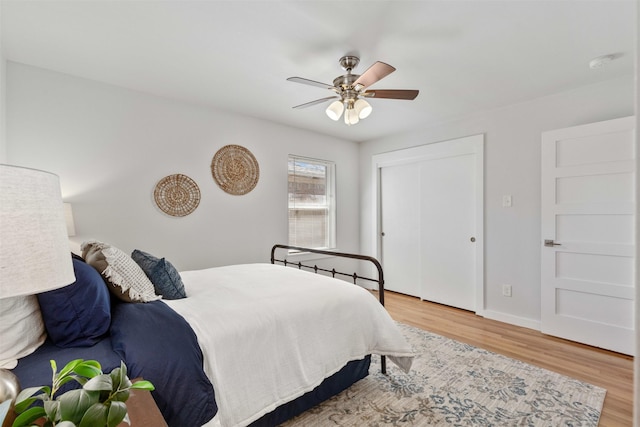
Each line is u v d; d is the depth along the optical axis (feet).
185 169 9.78
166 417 3.48
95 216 8.20
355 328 5.91
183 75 7.93
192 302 5.26
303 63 7.29
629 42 6.40
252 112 10.87
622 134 7.94
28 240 2.05
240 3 5.20
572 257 8.77
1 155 6.63
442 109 10.51
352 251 15.17
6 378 2.19
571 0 5.12
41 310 3.79
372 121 11.87
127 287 4.83
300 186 13.23
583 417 5.52
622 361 7.58
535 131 9.63
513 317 10.18
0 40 6.26
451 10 5.37
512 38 6.23
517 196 10.06
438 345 8.57
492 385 6.56
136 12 5.42
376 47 6.57
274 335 4.78
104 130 8.33
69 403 1.91
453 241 12.08
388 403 5.97
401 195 13.94
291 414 5.26
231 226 10.87
